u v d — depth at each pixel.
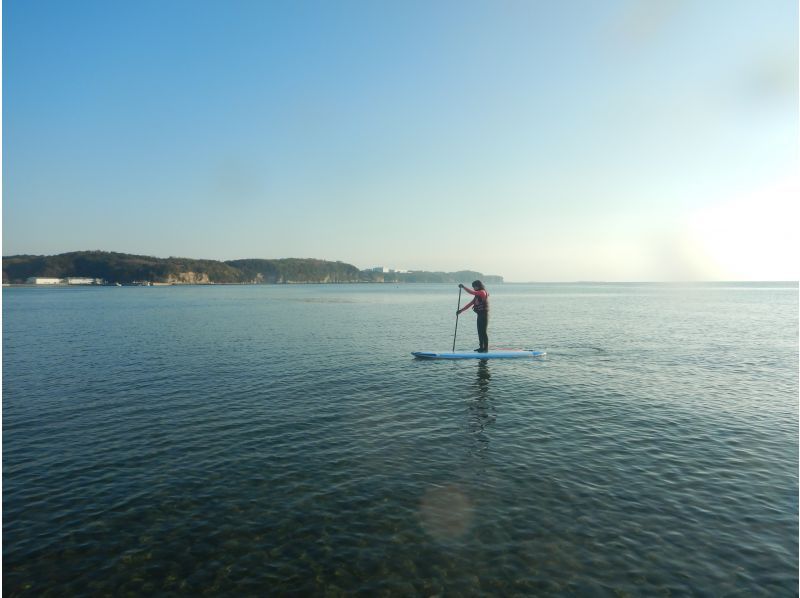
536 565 6.54
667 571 6.37
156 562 6.71
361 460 10.23
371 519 7.75
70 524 7.67
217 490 8.83
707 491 8.67
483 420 13.15
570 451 10.73
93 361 22.78
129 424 12.82
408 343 29.73
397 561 6.68
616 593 5.96
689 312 61.19
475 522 7.62
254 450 10.87
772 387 17.31
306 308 70.25
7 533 7.39
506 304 84.94
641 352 25.98
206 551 6.95
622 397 15.79
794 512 7.89
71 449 10.98
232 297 116.44
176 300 98.19
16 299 103.44
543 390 16.80
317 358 23.70
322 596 6.01
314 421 13.07
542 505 8.16
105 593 6.09
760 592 5.95
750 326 41.44
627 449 10.84
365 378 18.81
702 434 11.92
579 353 25.53
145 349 26.81
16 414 13.81
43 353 25.25
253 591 6.12
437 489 8.81
